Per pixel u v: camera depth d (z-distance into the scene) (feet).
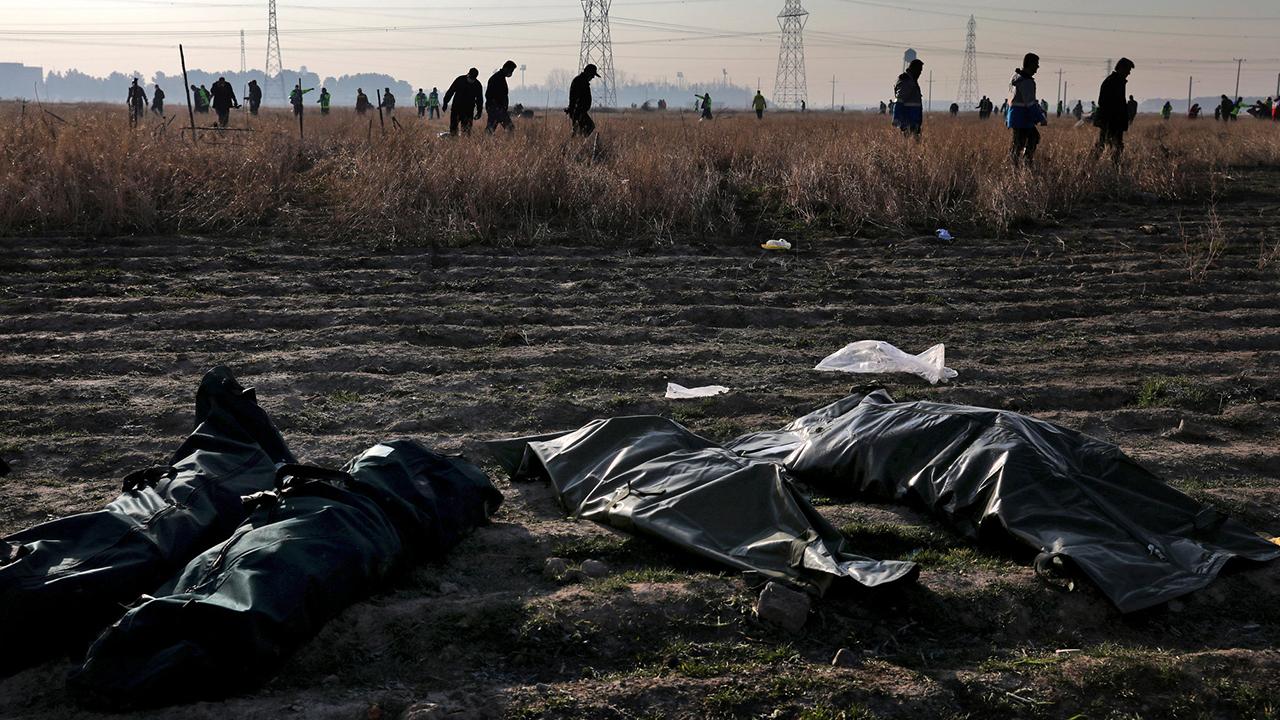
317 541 12.50
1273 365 25.05
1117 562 14.07
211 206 38.58
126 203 37.37
